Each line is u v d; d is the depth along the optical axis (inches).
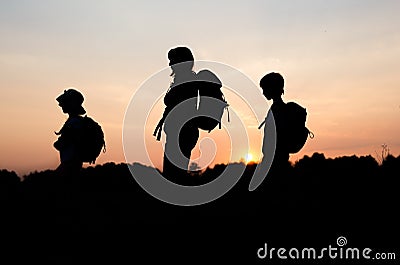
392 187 498.3
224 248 373.7
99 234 400.5
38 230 405.7
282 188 486.9
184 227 417.4
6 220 421.1
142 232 405.1
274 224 420.2
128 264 346.3
